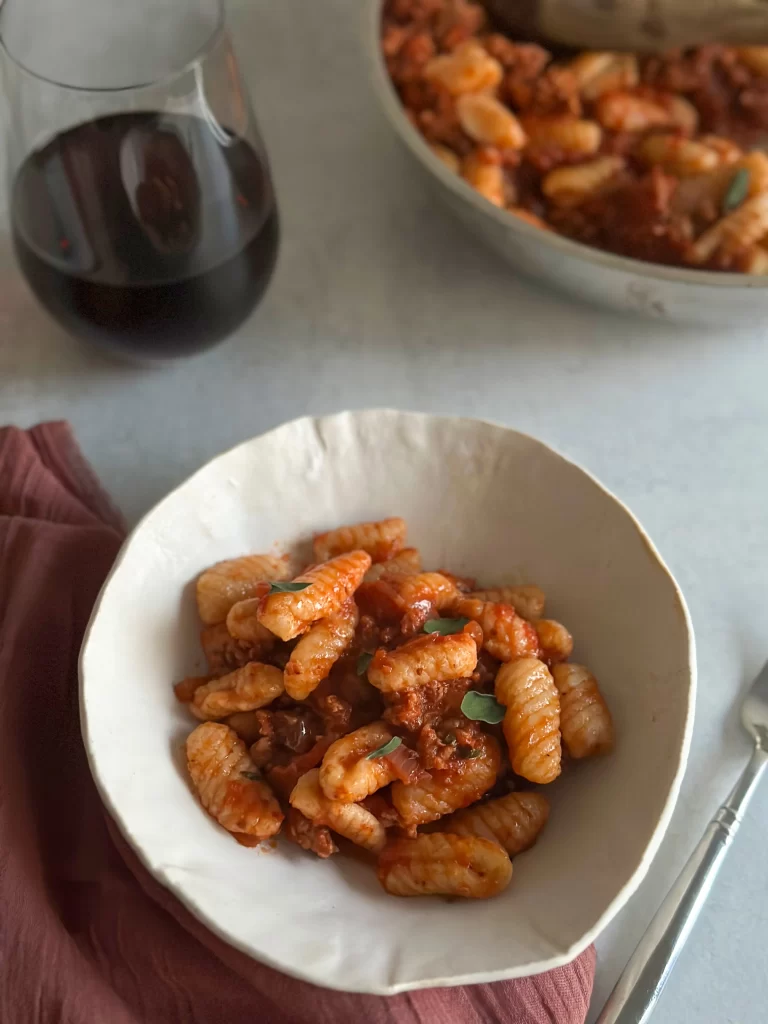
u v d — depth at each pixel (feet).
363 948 0.71
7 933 0.76
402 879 0.77
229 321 1.13
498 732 0.86
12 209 1.06
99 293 1.03
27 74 0.95
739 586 1.08
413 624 0.87
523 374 1.24
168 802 0.78
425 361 1.25
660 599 0.86
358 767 0.78
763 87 1.36
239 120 1.06
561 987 0.77
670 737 0.79
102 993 0.76
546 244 1.10
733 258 1.22
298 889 0.77
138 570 0.88
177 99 0.99
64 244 1.01
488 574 0.99
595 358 1.26
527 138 1.30
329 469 0.98
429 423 0.97
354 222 1.37
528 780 0.86
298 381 1.23
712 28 1.35
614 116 1.32
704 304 1.12
